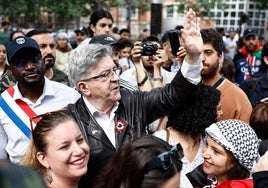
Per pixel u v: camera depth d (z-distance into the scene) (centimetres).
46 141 164
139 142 128
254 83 378
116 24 2461
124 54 581
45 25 1794
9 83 326
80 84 202
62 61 652
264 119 229
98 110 203
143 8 1788
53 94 261
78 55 201
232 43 1238
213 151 182
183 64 207
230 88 276
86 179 196
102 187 133
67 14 1485
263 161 149
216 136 178
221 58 287
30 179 38
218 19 2342
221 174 182
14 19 1611
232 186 170
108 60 199
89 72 196
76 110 205
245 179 178
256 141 181
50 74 348
